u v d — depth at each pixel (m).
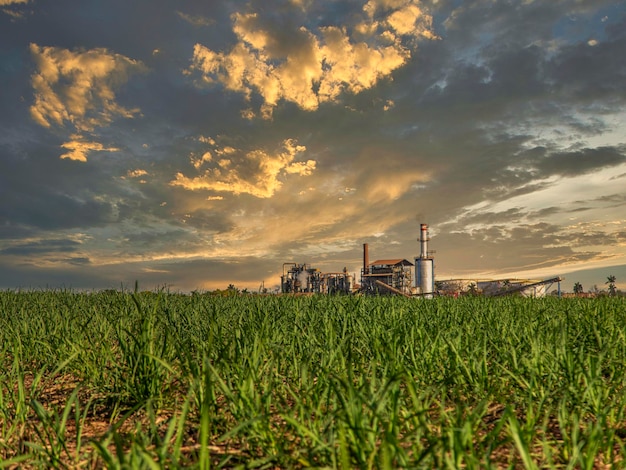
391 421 2.59
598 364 3.66
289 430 3.17
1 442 3.10
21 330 6.14
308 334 5.06
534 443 3.04
